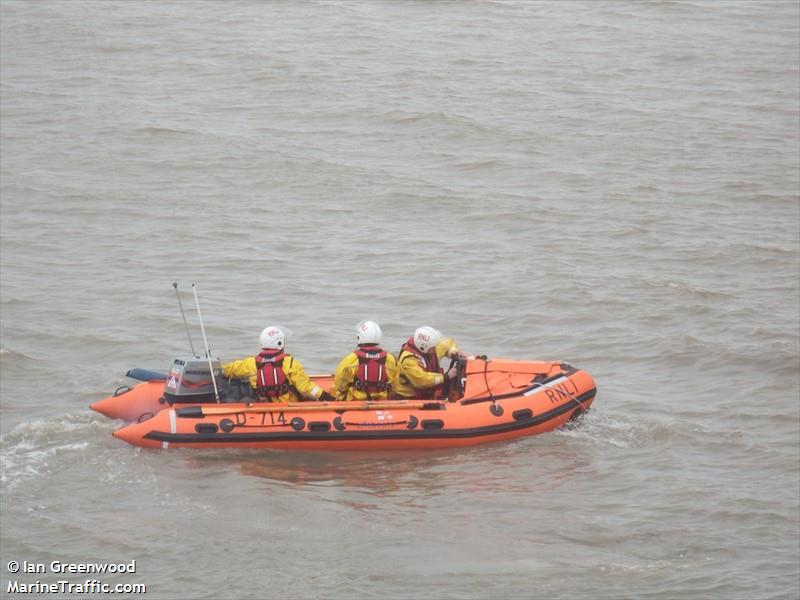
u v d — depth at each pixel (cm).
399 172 7875
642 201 7288
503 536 3222
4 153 8200
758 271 6034
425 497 3478
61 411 4147
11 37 11700
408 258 6188
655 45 11806
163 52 11194
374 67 10706
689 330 5169
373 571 3011
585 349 4966
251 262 6097
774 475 3675
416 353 3969
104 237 6500
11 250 6216
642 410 4259
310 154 8225
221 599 2867
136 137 8600
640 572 3025
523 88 10156
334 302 5509
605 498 3494
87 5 13050
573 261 6166
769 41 12019
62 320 5184
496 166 8044
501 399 3972
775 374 4625
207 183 7606
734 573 3020
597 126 9088
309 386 3869
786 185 7631
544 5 13438
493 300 5559
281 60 10850
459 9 13075
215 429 3753
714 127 9100
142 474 3597
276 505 3391
